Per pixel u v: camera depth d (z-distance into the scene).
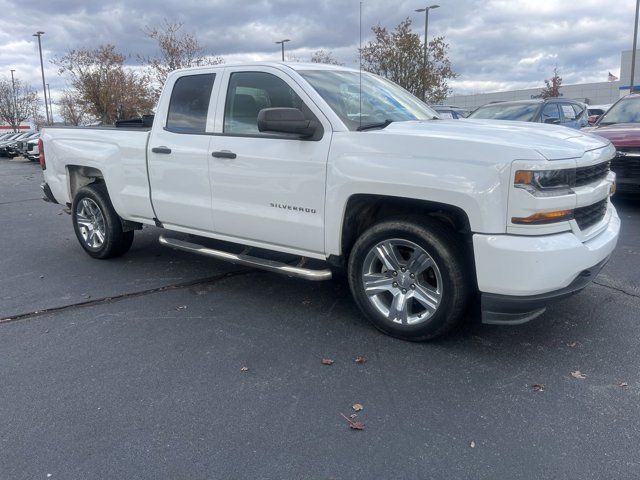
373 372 3.57
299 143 4.17
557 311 4.49
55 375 3.60
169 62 25.83
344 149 3.92
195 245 5.20
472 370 3.57
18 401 3.29
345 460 2.71
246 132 4.55
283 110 3.92
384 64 24.50
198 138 4.83
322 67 4.69
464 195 3.42
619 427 2.94
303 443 2.85
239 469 2.66
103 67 29.09
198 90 4.95
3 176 19.78
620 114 9.27
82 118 33.66
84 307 4.83
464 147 3.45
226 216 4.72
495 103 12.41
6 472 2.65
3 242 7.47
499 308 3.52
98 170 6.14
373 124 4.11
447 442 2.84
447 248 3.63
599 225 3.93
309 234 4.22
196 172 4.86
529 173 3.27
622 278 5.26
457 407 3.16
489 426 2.97
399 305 3.95
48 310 4.75
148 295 5.10
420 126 4.02
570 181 3.44
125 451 2.80
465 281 3.66
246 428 2.99
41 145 6.70
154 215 5.40
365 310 4.12
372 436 2.90
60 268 6.05
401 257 3.95
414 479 2.58
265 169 4.35
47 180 6.66
